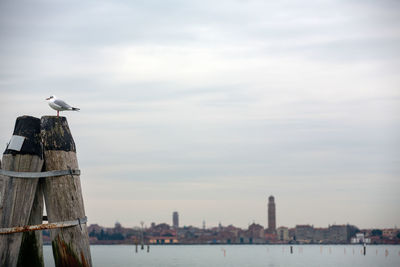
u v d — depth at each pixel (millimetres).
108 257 162500
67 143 12914
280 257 176875
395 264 121375
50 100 16672
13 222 12211
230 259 152500
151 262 124250
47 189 12711
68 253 12602
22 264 13172
